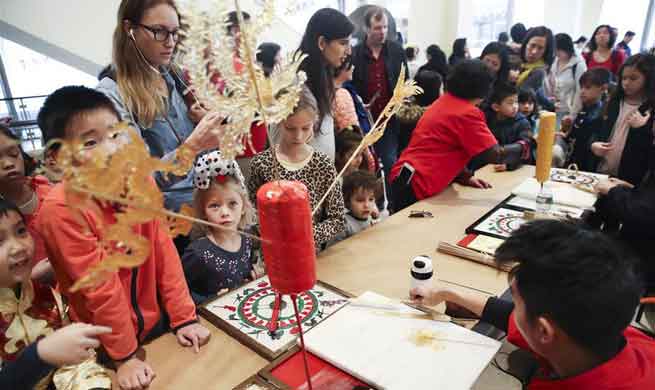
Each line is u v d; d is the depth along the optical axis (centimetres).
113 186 45
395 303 100
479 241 134
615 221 171
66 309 101
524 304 67
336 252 133
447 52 641
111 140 55
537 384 75
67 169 43
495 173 208
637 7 610
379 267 123
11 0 400
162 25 125
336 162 202
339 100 206
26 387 74
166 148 140
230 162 130
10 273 88
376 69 283
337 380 80
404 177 189
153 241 99
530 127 243
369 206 174
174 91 145
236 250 137
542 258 64
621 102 215
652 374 67
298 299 106
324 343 87
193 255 128
